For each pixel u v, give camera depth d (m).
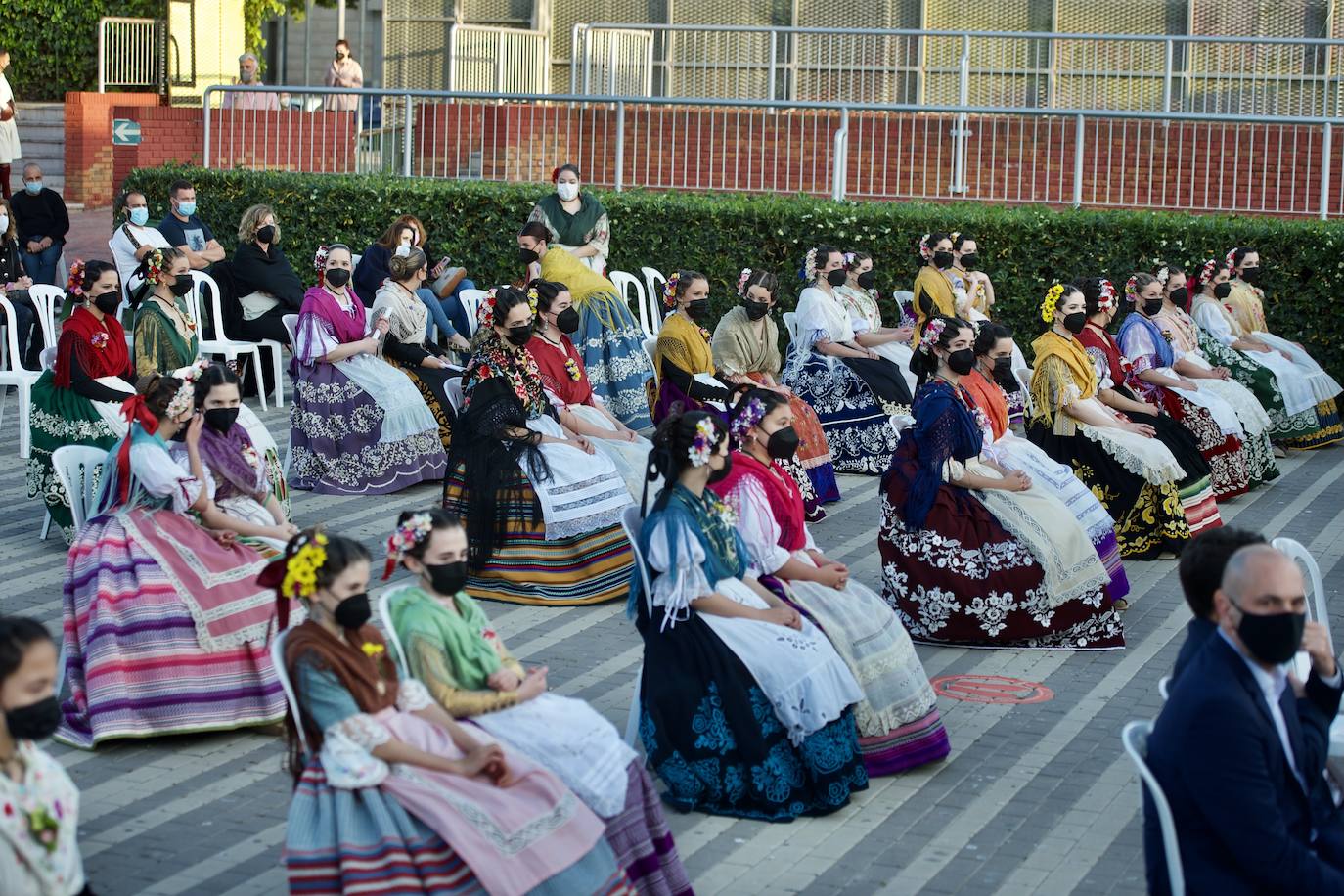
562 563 8.34
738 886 5.19
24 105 21.91
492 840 4.44
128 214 13.89
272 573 4.66
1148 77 20.66
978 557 7.71
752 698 5.73
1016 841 5.58
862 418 11.51
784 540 6.21
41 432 9.09
